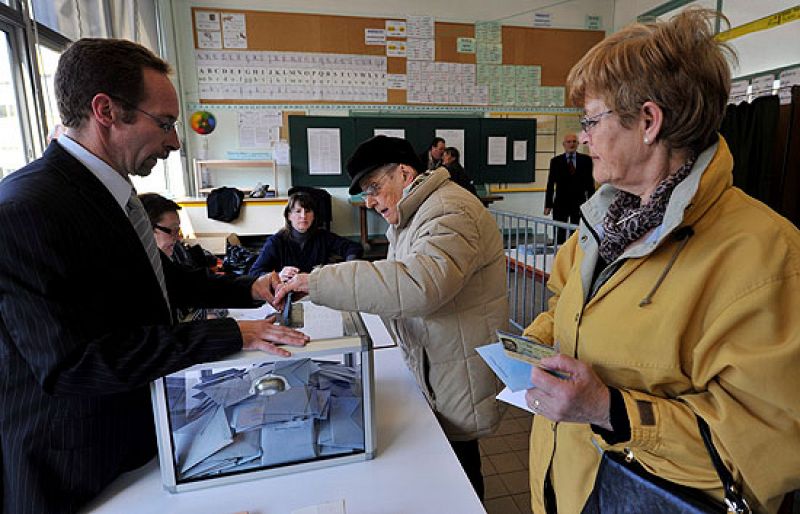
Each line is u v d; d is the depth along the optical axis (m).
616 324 0.76
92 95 0.83
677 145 0.71
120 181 0.90
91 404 0.81
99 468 0.84
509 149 6.46
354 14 5.80
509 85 6.32
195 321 0.87
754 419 0.64
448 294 1.06
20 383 0.75
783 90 4.39
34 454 0.77
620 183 0.77
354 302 1.03
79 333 0.74
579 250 1.04
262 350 0.85
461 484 0.90
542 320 1.10
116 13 3.65
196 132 5.62
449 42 6.09
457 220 1.12
